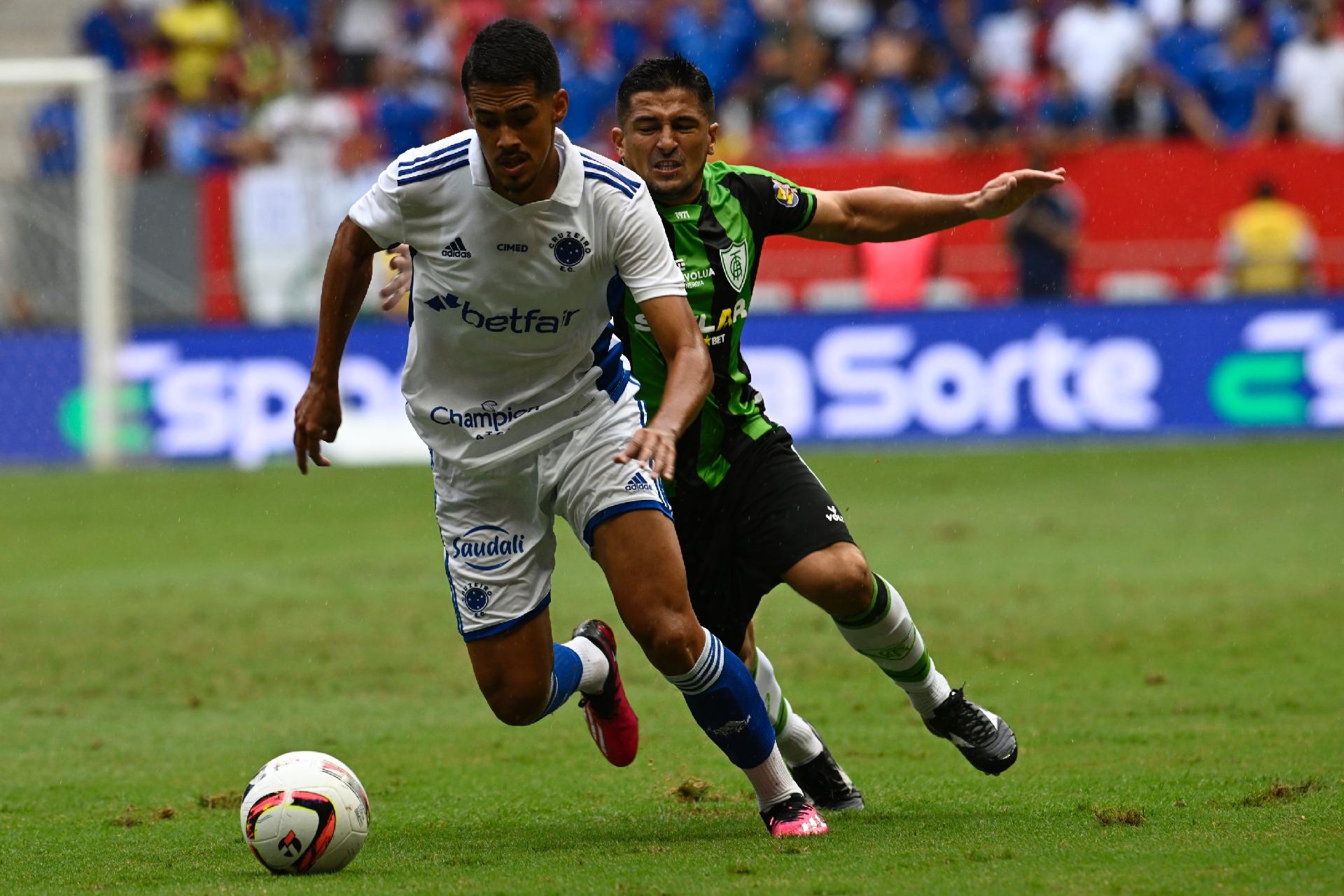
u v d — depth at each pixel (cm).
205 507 4891
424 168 1533
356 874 1461
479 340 1597
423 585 3681
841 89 6862
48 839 1712
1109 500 4612
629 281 1552
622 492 1591
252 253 5819
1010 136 6172
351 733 2355
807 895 1313
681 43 7075
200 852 1617
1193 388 5544
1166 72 6612
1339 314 5506
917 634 1772
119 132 6222
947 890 1312
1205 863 1378
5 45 7800
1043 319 5581
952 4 7094
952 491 4853
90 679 2792
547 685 1702
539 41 1447
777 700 1783
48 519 4738
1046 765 1998
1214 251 5828
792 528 1736
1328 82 6650
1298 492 4631
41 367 5806
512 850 1578
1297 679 2559
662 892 1334
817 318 5653
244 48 7031
